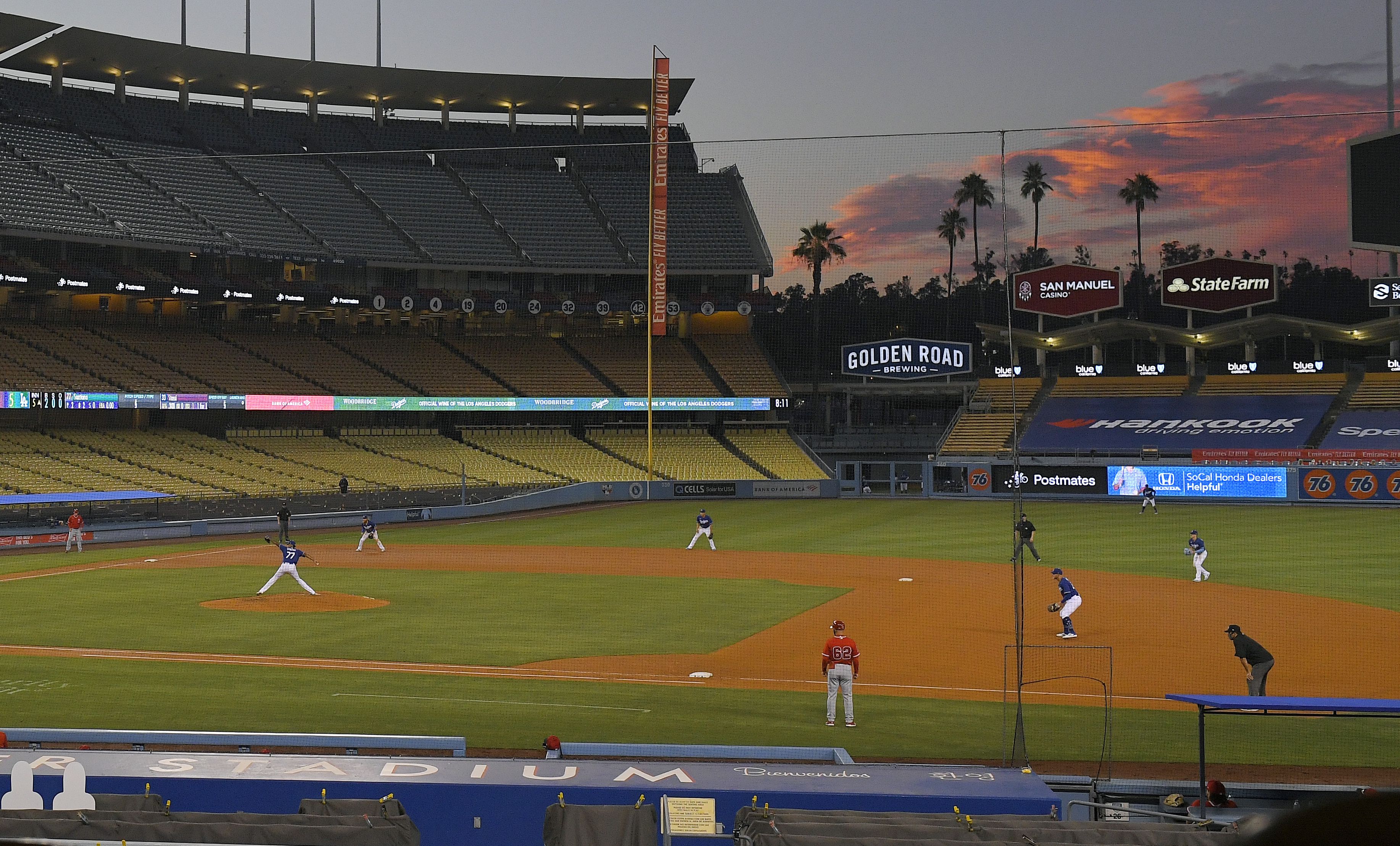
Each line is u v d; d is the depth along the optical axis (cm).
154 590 3275
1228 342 6962
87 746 1445
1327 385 6850
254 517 5272
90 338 6222
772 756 1460
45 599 3083
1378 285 6081
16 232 5441
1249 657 1894
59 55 6750
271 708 1864
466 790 1188
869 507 6381
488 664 2258
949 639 2534
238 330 6919
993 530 4991
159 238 6056
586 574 3684
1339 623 2681
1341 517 5341
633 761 1340
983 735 1745
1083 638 2528
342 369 6881
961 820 1048
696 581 3516
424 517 5688
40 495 4484
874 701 1969
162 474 5659
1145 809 1195
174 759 1270
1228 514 5547
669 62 6334
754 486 7012
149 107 7131
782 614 2889
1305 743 1702
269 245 6594
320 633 2586
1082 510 5959
